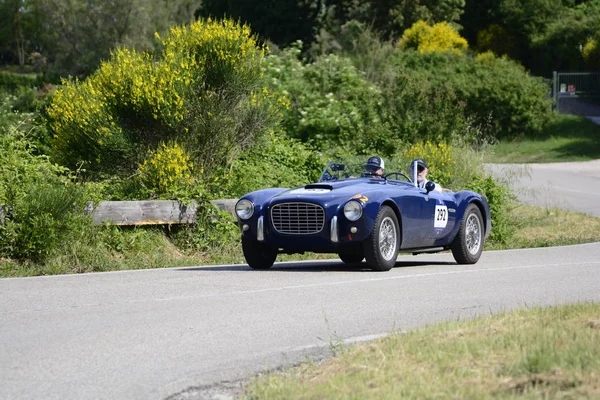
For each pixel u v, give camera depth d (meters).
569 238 39.06
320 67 52.59
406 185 25.56
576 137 96.69
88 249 25.72
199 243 29.19
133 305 17.14
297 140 43.66
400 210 23.64
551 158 86.62
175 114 32.59
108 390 11.05
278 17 128.12
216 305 17.16
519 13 136.25
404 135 47.69
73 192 26.14
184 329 14.72
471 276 22.42
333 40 116.88
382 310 16.72
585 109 111.81
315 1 129.50
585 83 114.06
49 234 24.94
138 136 33.75
